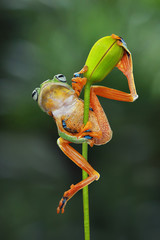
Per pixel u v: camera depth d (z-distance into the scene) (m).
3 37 2.19
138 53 2.71
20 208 1.84
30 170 2.04
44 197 1.94
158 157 2.46
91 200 2.05
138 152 2.53
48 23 2.76
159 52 2.50
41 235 1.68
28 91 2.40
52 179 2.09
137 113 2.79
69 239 1.67
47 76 2.67
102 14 3.05
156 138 2.60
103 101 2.78
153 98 2.59
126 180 2.24
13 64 2.21
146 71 2.63
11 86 2.23
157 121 2.70
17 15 2.22
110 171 2.38
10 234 1.69
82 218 1.83
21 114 2.43
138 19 2.77
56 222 1.79
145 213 1.84
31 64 2.41
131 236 1.71
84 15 3.05
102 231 1.75
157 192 2.05
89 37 2.98
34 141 2.29
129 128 2.71
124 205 1.94
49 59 2.84
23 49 2.30
